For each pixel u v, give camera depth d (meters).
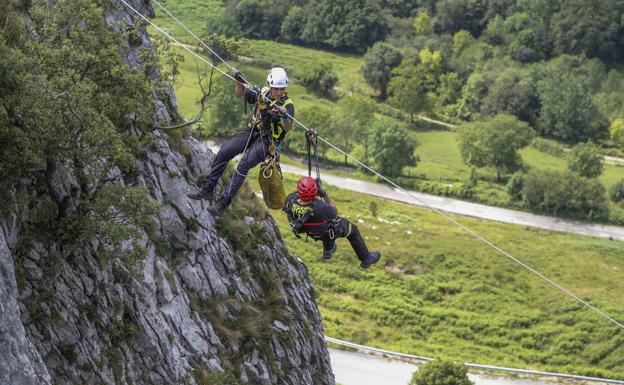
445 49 186.88
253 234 28.16
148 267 21.11
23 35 18.14
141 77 18.77
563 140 162.12
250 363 24.41
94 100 18.19
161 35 21.28
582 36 191.38
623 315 79.25
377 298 74.50
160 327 20.42
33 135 16.28
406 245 89.19
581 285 87.94
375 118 145.12
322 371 29.73
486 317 73.75
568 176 121.81
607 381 62.53
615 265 98.62
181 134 25.91
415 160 129.88
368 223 100.25
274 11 194.88
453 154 146.75
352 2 192.75
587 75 181.88
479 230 108.25
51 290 17.53
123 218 18.09
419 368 54.44
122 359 18.86
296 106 159.00
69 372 17.14
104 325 18.72
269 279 27.36
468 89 172.00
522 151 150.75
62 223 17.72
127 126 22.30
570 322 73.69
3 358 13.42
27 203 17.16
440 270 83.25
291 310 27.97
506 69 175.75
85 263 18.61
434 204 121.19
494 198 123.81
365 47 193.00
